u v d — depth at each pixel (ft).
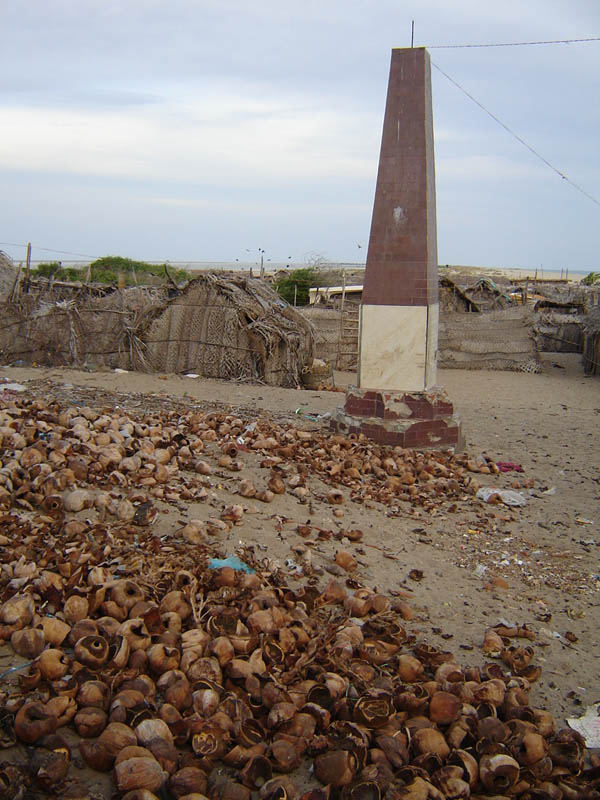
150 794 10.66
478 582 22.25
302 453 31.83
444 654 16.46
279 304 67.97
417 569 22.41
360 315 37.60
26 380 53.21
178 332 64.54
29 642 13.17
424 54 35.12
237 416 42.01
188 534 19.90
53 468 22.25
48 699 12.10
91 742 11.60
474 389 68.13
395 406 37.09
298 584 19.48
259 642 14.88
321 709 13.21
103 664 13.12
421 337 36.78
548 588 22.35
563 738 13.96
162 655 13.55
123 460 24.38
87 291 74.43
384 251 36.70
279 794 11.30
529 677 16.79
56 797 10.75
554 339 111.34
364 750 12.43
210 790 11.44
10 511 18.93
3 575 15.47
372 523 25.84
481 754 13.24
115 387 53.36
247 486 25.39
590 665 17.92
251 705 13.26
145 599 15.30
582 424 49.16
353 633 16.42
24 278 76.38
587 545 26.25
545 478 35.09
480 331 86.69
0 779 10.55
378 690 14.01
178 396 50.39
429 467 33.04
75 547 17.08
